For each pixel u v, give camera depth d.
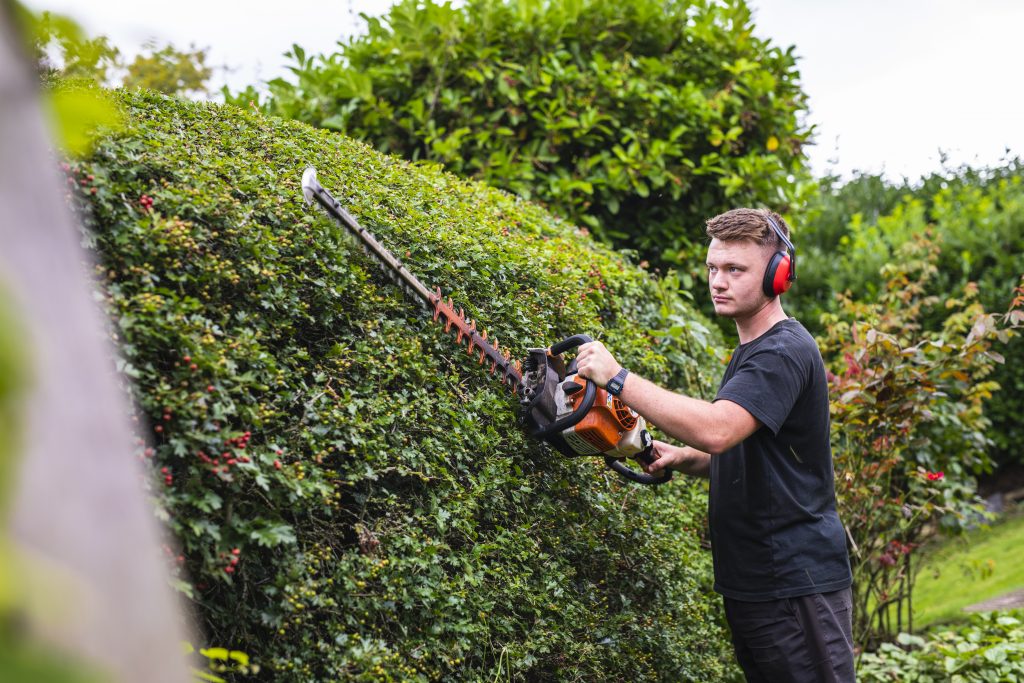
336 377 2.14
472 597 2.32
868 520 4.61
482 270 2.74
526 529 2.57
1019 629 4.47
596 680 2.78
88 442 0.62
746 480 2.53
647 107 5.34
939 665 4.29
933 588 6.45
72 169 1.75
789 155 6.11
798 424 2.50
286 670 1.84
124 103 2.36
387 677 1.96
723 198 5.75
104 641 0.60
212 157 2.25
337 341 2.23
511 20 5.16
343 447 2.04
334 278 2.22
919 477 4.53
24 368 0.50
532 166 5.14
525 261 3.01
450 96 4.93
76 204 1.76
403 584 2.11
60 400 0.61
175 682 0.67
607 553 2.99
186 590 1.62
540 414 2.64
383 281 2.45
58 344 0.62
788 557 2.48
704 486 4.01
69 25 0.70
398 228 2.54
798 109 6.25
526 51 5.22
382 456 2.12
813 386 2.51
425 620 2.20
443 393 2.41
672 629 3.24
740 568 2.55
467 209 3.09
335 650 1.91
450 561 2.27
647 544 3.15
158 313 1.76
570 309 3.16
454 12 5.03
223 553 1.75
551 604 2.60
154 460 1.71
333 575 1.99
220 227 2.04
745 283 2.54
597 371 2.37
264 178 2.28
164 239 1.84
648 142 5.38
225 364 1.83
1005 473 8.80
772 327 2.57
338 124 4.74
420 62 5.05
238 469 1.79
